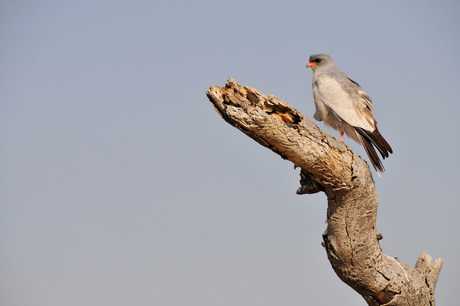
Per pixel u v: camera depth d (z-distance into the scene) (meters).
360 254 10.72
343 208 10.41
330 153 9.49
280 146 9.16
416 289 11.30
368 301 11.65
